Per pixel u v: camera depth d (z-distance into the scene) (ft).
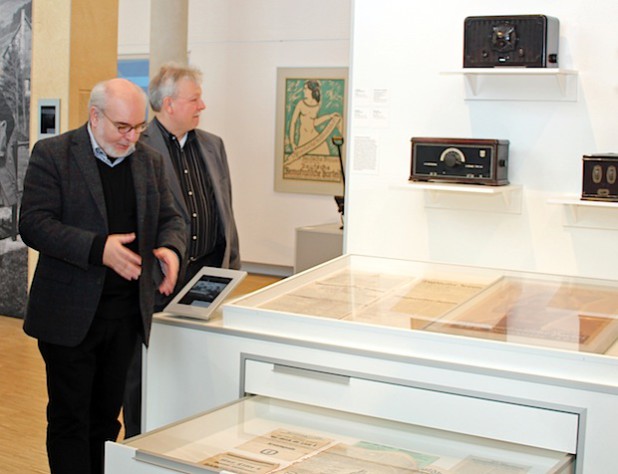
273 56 32.91
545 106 12.72
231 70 33.73
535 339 8.33
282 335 9.26
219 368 9.62
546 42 12.07
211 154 13.56
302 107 32.58
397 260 12.16
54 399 10.37
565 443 7.83
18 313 24.22
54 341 10.00
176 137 12.96
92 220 10.11
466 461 7.69
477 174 12.58
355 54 13.88
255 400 9.30
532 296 10.14
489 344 8.18
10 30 23.29
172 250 10.72
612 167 11.84
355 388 8.75
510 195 13.03
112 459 7.62
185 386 9.88
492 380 8.07
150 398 10.17
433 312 9.43
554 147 12.71
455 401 8.26
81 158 10.09
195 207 12.98
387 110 13.74
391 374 8.54
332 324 8.96
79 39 21.53
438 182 12.85
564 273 12.83
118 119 9.87
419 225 13.67
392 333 8.63
